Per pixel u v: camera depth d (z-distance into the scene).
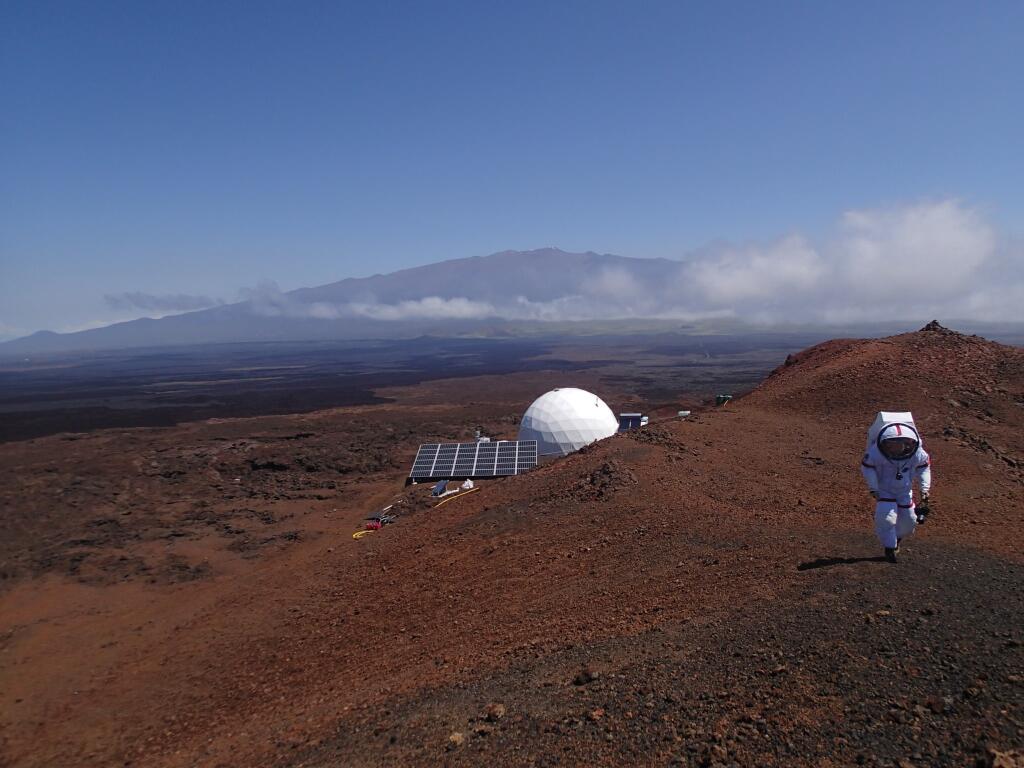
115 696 19.52
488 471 44.03
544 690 10.09
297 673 17.38
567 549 19.86
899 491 12.28
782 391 34.53
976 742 6.32
